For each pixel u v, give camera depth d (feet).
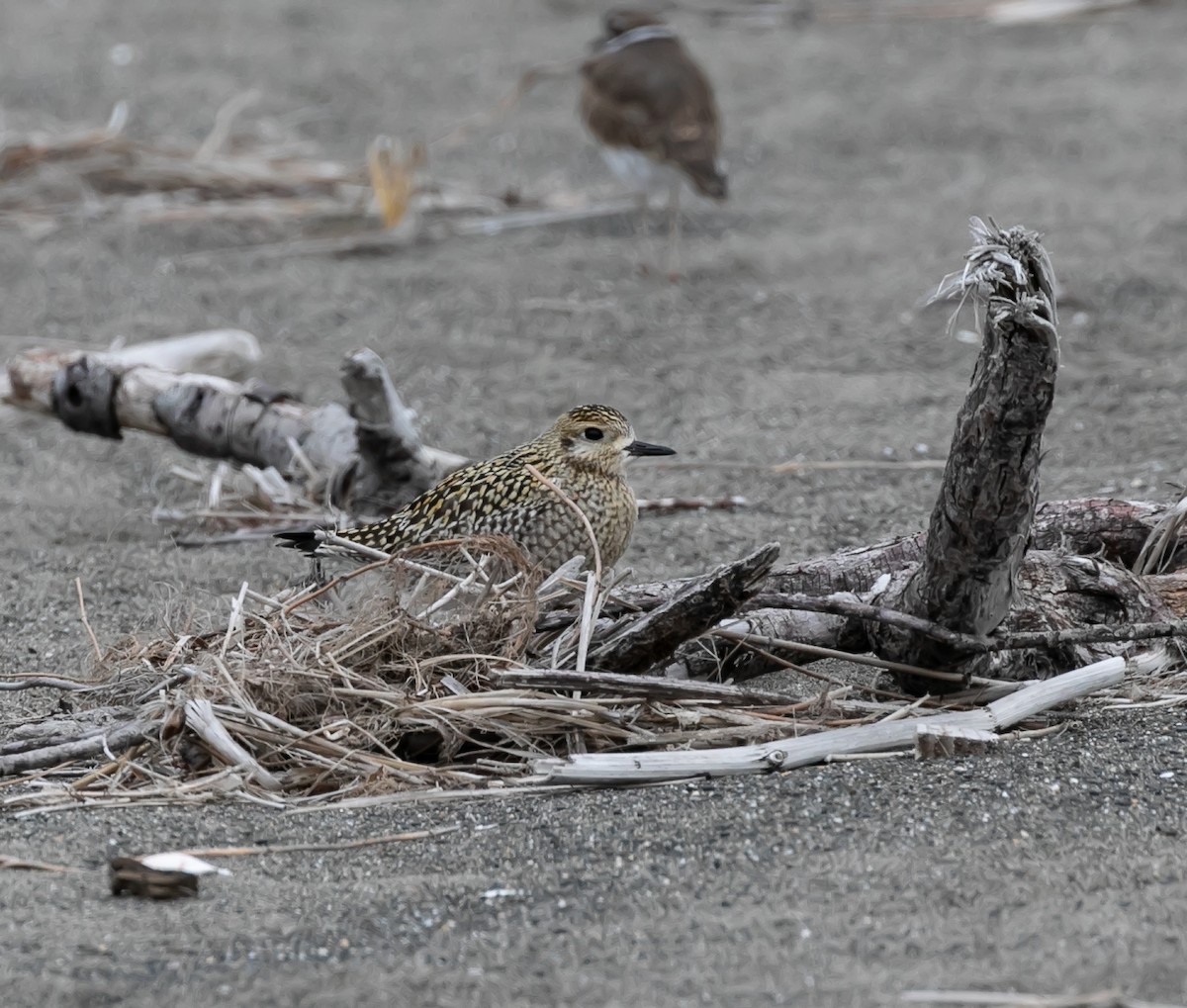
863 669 30.22
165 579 37.93
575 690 26.63
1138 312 58.39
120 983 20.07
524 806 24.99
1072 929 20.93
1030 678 28.71
